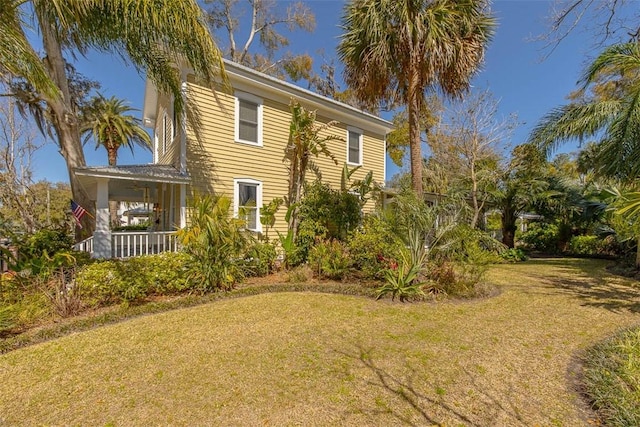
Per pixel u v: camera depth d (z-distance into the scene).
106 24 4.79
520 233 17.64
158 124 11.99
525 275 8.62
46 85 4.68
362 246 7.43
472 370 3.16
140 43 5.22
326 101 10.75
